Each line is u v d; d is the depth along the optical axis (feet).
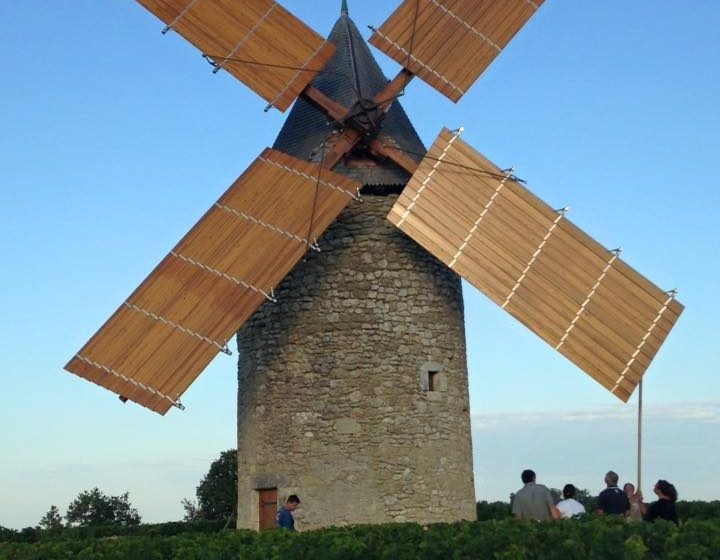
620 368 66.39
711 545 36.91
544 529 41.55
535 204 69.21
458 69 71.67
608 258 68.39
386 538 46.52
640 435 65.31
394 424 69.97
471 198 68.85
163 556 50.34
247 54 69.82
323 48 71.31
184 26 69.46
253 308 65.10
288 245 66.49
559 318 66.80
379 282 71.82
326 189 67.92
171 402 63.21
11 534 88.22
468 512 72.43
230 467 133.80
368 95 72.95
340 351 70.85
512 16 73.61
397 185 72.13
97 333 64.80
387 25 71.61
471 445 74.43
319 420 70.18
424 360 71.72
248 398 73.77
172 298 65.67
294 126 75.66
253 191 68.54
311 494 69.31
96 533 88.33
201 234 67.56
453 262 67.51
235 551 47.57
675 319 67.87
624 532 39.24
